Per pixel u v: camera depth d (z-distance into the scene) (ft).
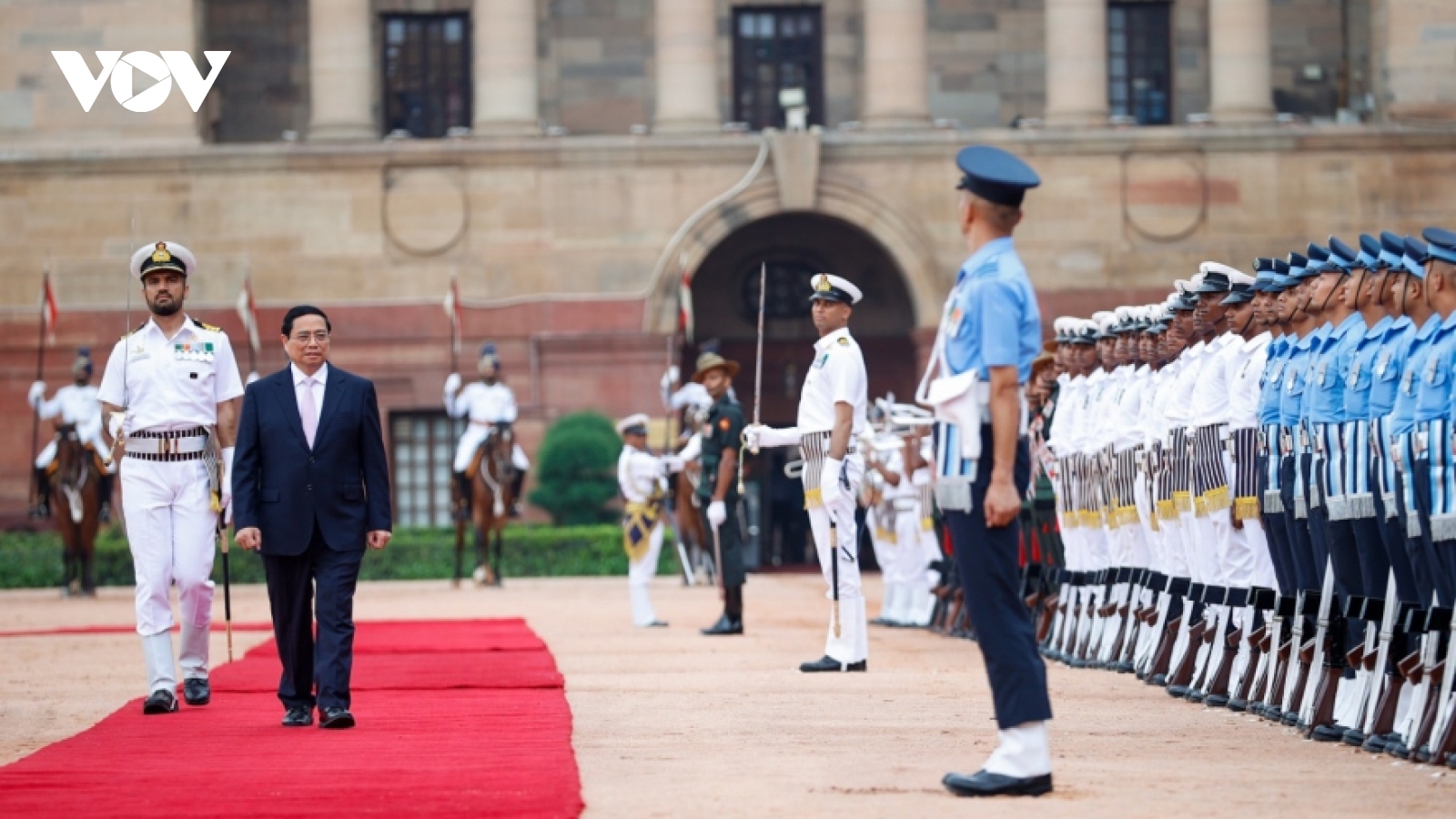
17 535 308.81
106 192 330.75
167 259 110.73
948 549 169.89
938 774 80.28
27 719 107.34
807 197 331.36
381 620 195.83
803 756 86.17
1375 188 333.83
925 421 177.27
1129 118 340.59
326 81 335.47
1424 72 338.54
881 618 189.16
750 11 355.36
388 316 331.16
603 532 307.99
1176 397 115.14
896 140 332.19
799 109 334.85
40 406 284.00
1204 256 332.80
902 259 333.21
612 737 93.97
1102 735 93.86
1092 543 134.72
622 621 192.34
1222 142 332.80
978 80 358.02
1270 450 100.48
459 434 335.67
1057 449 139.13
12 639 173.58
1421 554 85.20
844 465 128.06
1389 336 90.68
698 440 189.26
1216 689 107.04
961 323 75.56
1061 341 141.69
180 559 109.09
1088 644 134.62
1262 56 337.72
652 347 330.13
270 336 329.93
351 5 335.67
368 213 331.57
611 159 331.57
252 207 331.57
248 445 100.27
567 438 313.73
